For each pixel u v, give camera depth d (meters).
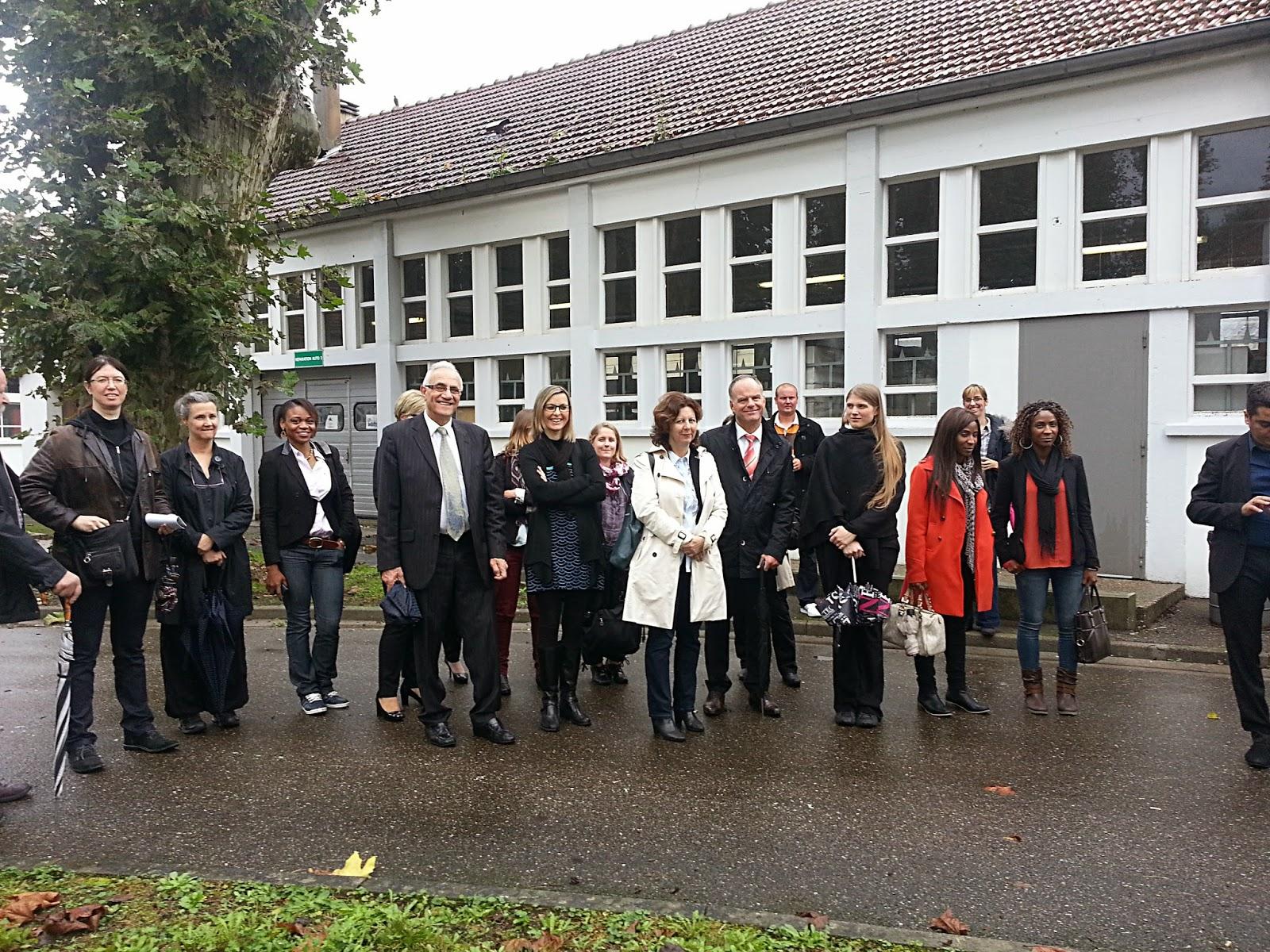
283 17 10.62
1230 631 5.02
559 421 5.69
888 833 4.12
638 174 12.71
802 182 11.42
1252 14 8.81
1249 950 3.15
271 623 9.26
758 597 5.86
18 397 21.17
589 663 6.46
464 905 3.33
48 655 7.86
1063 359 9.80
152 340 10.39
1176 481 9.21
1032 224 10.09
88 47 9.66
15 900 3.26
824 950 3.02
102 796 4.60
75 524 4.80
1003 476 6.00
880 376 10.99
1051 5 11.28
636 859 3.86
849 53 12.48
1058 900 3.51
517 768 5.01
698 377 12.54
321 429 17.02
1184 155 9.15
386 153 17.17
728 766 5.03
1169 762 5.04
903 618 5.71
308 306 16.75
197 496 5.50
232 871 3.67
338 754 5.26
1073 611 5.93
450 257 15.22
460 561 5.47
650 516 5.35
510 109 16.64
